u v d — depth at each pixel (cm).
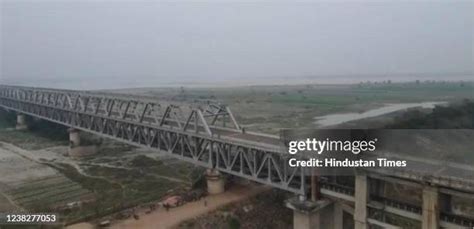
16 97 14825
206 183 6938
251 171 5988
